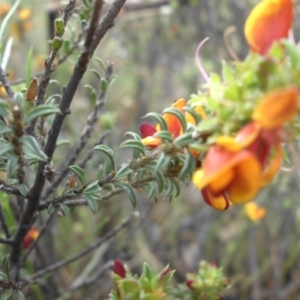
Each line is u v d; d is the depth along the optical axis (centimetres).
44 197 19
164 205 46
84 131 20
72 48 21
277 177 41
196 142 13
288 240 43
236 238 41
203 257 41
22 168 15
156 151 14
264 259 41
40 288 27
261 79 12
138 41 59
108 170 15
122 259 36
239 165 12
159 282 16
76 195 15
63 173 19
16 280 18
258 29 13
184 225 44
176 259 40
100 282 34
